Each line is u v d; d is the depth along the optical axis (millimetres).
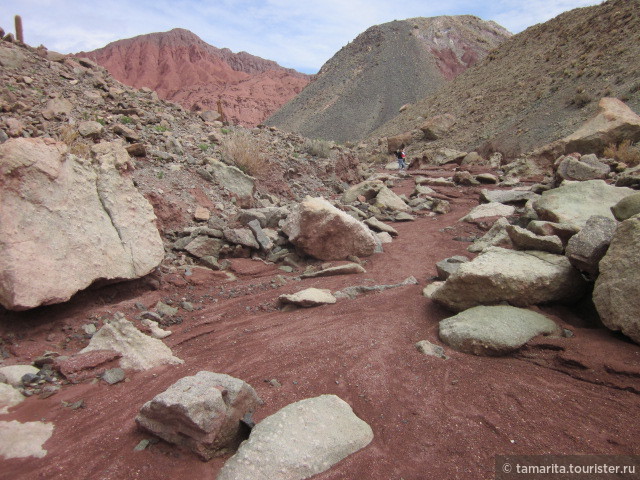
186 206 9625
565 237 6820
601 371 3889
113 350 4711
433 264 8328
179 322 6000
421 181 19609
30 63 14891
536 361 4266
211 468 3010
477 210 12211
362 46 129250
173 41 170000
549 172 19797
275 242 9406
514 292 5145
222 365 4566
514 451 3074
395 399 3793
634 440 3100
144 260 6594
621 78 28500
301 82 163875
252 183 11945
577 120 27469
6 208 5023
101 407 3803
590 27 39344
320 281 7602
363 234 8828
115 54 158625
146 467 3008
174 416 3166
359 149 48469
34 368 4387
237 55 197625
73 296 5637
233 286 7438
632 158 17219
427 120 45562
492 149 31359
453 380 4023
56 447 3254
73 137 10008
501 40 142000
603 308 4492
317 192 16078
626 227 4617
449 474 2896
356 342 4922
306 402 3484
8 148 5258
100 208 6340
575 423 3334
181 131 14453
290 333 5348
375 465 2994
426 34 132000
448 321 5023
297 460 2900
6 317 4992
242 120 126375
